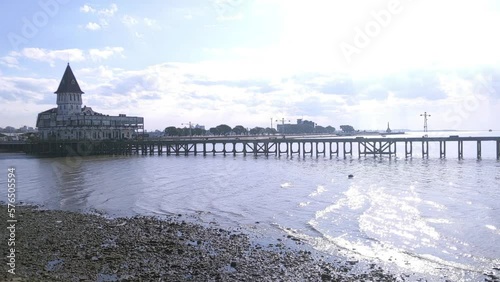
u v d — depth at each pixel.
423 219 26.33
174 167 69.81
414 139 78.25
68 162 82.94
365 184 43.22
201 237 22.92
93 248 20.67
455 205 30.61
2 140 126.62
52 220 27.66
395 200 33.16
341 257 19.42
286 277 16.80
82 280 16.17
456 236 22.45
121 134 118.69
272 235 23.50
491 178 46.19
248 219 27.81
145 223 26.53
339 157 88.12
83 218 28.34
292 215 28.64
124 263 18.28
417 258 19.19
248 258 19.14
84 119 108.31
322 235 23.27
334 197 35.28
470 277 16.84
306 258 19.19
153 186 45.78
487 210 28.59
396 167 62.28
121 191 42.25
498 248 20.41
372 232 23.64
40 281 15.86
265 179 49.97
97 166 73.06
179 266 17.91
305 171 58.59
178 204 34.25
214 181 49.22
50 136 112.25
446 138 76.25
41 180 52.44
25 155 104.25
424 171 55.50
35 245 21.28
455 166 62.03
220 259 18.97
